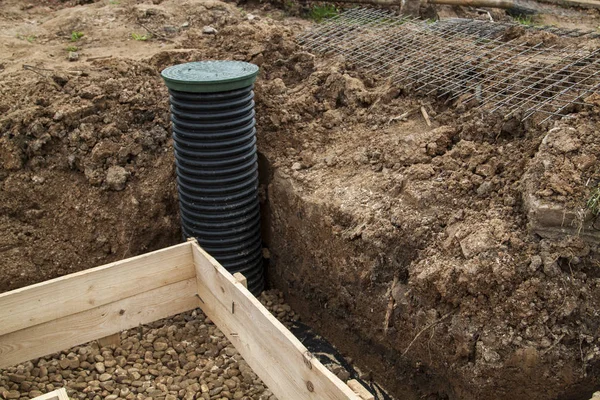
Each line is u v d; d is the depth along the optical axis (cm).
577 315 353
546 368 349
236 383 416
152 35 654
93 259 497
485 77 502
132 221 503
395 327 405
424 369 396
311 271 477
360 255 426
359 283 429
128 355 439
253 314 376
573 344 349
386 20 670
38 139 501
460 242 380
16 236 489
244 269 501
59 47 627
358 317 439
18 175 498
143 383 413
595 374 350
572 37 550
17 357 406
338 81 539
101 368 423
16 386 404
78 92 527
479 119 452
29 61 579
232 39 601
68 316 412
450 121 478
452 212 407
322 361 454
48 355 430
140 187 511
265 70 575
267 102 528
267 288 541
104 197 504
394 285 405
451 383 379
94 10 707
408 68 537
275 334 352
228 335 427
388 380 423
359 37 616
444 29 609
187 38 634
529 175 385
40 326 405
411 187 425
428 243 399
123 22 682
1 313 386
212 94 436
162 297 446
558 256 358
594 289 357
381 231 413
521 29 560
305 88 551
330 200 452
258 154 516
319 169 487
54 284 397
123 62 562
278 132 521
